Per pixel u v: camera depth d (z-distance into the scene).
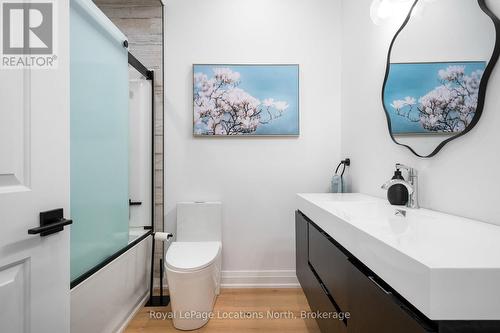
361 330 0.78
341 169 2.09
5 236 0.62
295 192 2.12
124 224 1.58
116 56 1.46
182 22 2.09
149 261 2.01
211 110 2.08
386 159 1.46
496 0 0.79
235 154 2.11
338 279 0.98
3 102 0.63
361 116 1.76
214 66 2.07
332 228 1.05
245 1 2.10
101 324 1.33
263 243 2.12
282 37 2.10
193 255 1.63
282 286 2.10
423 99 1.12
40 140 0.72
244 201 2.12
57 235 0.77
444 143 1.00
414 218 0.97
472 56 0.87
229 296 1.94
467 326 0.46
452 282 0.46
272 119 2.09
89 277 1.21
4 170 0.63
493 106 0.80
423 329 0.48
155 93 2.08
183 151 2.10
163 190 2.09
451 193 0.98
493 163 0.81
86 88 1.19
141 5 2.07
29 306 0.68
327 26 2.10
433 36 1.06
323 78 2.12
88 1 1.18
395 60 1.32
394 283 0.60
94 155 1.26
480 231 0.75
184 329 1.53
